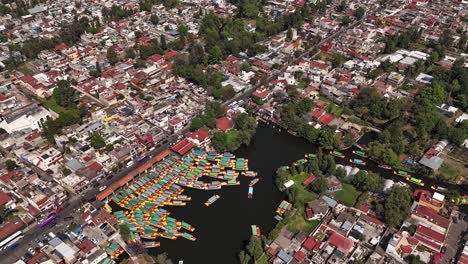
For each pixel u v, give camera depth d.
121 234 193.88
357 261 178.12
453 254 185.25
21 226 199.12
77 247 186.88
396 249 186.00
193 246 195.25
